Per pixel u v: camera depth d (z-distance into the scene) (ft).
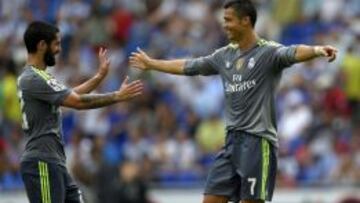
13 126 192.24
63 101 94.53
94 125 187.93
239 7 95.20
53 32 96.32
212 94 192.03
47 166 95.35
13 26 227.40
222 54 97.35
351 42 198.70
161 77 198.90
